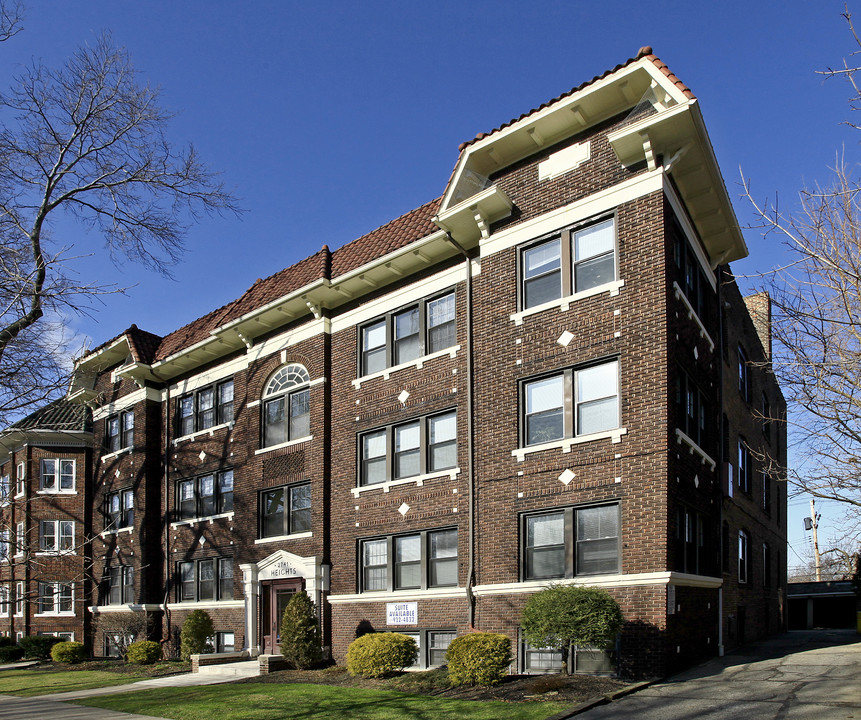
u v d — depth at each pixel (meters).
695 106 15.72
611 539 15.92
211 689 18.52
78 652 29.67
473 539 18.23
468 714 12.70
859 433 13.75
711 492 19.12
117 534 32.00
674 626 15.05
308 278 23.77
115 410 33.22
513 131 18.59
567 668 15.09
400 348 21.88
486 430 18.50
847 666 14.54
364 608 20.86
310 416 23.62
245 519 25.52
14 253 19.72
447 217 19.30
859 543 22.70
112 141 22.27
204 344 27.48
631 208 16.80
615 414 16.38
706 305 20.36
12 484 30.75
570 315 17.36
